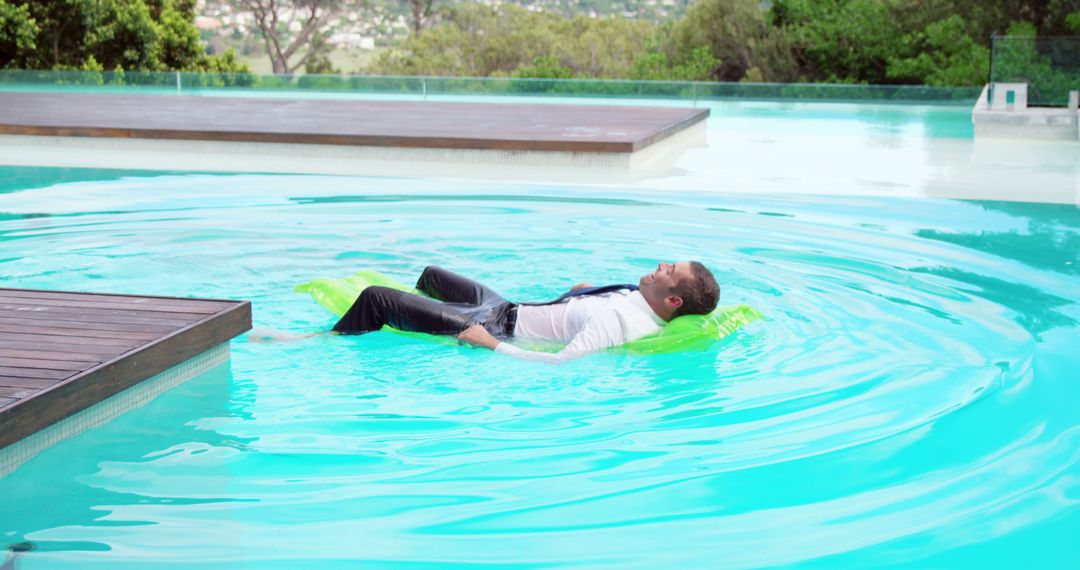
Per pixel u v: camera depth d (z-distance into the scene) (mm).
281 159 9539
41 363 3104
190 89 15727
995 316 4457
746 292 4785
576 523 2617
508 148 9234
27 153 9781
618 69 28609
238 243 5750
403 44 29734
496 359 3844
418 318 4027
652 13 30906
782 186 8227
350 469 2932
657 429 3213
